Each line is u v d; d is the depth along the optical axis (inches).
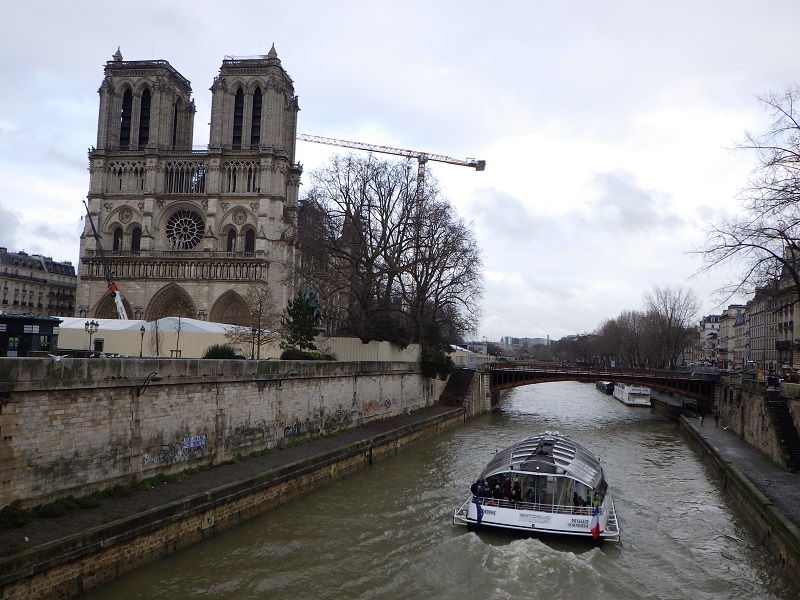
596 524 973.8
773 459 1466.5
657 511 1207.6
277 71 3855.8
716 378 2605.8
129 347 1998.0
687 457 1823.3
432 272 2464.3
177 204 3779.5
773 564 915.4
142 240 3715.6
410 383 2342.5
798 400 1401.3
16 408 743.7
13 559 596.4
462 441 1987.0
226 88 3865.7
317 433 1536.7
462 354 3991.1
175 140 4192.9
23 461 753.0
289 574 815.7
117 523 727.1
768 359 4185.5
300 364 1448.1
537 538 987.3
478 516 1001.5
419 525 1043.3
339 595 767.1
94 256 3725.4
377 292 2364.7
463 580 818.8
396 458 1627.7
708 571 893.2
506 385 3048.7
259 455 1250.6
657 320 4163.4
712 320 7445.9
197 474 1050.1
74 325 2161.7
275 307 3339.1
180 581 784.3
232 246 3772.1
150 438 970.1
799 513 967.6
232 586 773.3
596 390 5191.9
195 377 1071.0
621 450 1926.7
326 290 2479.1
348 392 1739.7
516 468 1042.7
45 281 4709.6
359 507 1131.9
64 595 650.8
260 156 3730.3
